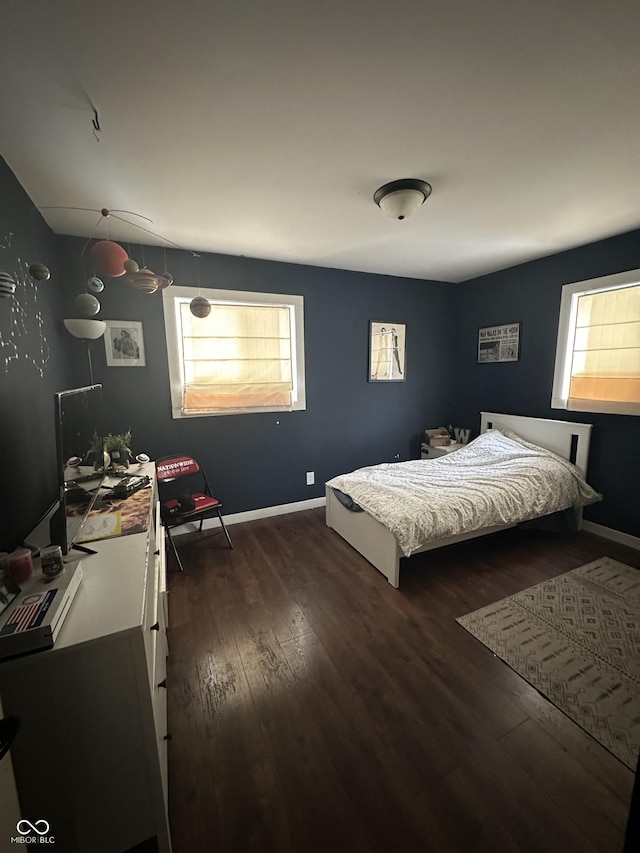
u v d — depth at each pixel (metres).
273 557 2.71
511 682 1.60
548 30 1.02
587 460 2.97
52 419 1.97
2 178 1.52
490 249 2.99
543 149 1.60
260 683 1.61
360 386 3.81
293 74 1.16
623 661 1.71
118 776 0.97
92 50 1.05
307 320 3.44
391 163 1.69
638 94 1.27
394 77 1.18
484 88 1.24
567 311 3.10
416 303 4.02
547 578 2.38
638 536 2.77
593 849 1.04
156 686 1.18
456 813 1.13
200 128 1.42
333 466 3.77
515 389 3.64
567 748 1.32
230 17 0.97
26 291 1.72
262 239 2.66
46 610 0.90
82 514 1.52
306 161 1.66
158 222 2.31
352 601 2.18
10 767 0.72
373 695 1.55
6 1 0.90
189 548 2.87
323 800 1.17
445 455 3.56
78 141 1.47
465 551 2.76
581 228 2.55
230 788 1.21
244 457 3.32
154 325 2.84
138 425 2.88
